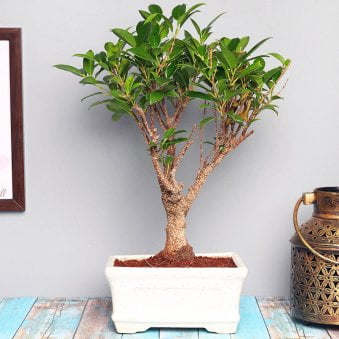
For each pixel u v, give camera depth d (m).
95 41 2.04
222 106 1.77
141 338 1.75
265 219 2.08
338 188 1.90
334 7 2.03
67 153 2.07
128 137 2.06
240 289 1.78
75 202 2.08
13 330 1.79
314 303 1.79
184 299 1.78
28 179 2.07
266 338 1.74
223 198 2.08
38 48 2.04
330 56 2.04
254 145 2.07
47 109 2.06
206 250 2.09
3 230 2.08
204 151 2.06
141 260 1.90
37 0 2.03
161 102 1.98
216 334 1.78
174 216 1.87
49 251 2.09
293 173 2.07
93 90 2.05
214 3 2.03
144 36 1.73
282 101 2.05
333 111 2.05
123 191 2.08
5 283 2.10
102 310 1.96
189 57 1.80
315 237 1.78
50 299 2.07
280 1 2.03
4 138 2.05
